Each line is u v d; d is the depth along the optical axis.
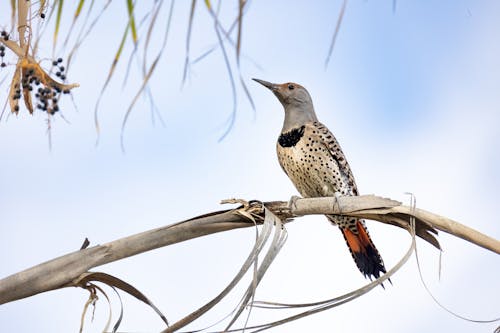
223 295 5.92
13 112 5.64
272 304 5.76
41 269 6.26
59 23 3.94
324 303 5.75
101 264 6.40
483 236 6.79
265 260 6.39
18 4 5.44
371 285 5.90
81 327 6.23
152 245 6.67
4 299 6.12
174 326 5.76
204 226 6.94
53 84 5.05
